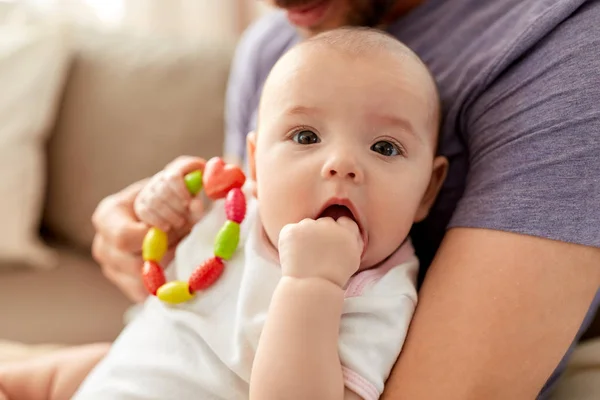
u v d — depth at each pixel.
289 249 0.68
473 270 0.70
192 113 1.51
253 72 1.21
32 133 1.50
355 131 0.74
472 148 0.79
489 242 0.70
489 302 0.67
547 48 0.73
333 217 0.74
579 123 0.67
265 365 0.64
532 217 0.68
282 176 0.75
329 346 0.65
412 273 0.79
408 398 0.67
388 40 0.80
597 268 0.66
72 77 1.58
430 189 0.85
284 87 0.77
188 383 0.75
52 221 1.59
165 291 0.80
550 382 0.79
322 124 0.75
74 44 1.61
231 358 0.73
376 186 0.74
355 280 0.75
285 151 0.76
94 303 1.38
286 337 0.64
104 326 1.32
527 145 0.70
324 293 0.66
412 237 0.92
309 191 0.73
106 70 1.56
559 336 0.66
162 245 0.87
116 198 1.03
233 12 2.04
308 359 0.64
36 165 1.51
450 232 0.75
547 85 0.71
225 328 0.76
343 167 0.72
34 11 1.67
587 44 0.70
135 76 1.54
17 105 1.48
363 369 0.68
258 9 2.01
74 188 1.55
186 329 0.79
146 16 1.99
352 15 0.96
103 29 1.65
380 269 0.78
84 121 1.54
